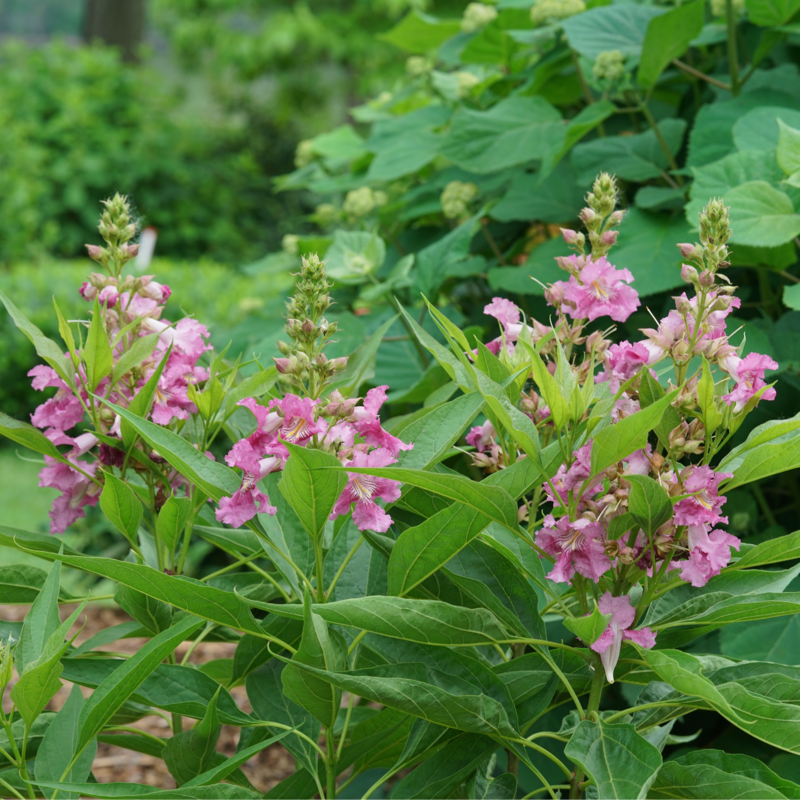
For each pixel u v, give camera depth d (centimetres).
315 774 96
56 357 98
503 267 146
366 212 157
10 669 89
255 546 107
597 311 93
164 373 100
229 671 114
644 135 144
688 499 87
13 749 94
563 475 89
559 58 154
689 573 88
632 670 96
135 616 99
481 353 95
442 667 94
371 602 88
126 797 88
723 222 89
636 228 132
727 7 139
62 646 87
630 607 89
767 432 88
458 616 90
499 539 97
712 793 89
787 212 118
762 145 127
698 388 87
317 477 87
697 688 85
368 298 133
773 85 145
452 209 147
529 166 155
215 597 90
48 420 99
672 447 89
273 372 99
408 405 146
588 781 94
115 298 101
